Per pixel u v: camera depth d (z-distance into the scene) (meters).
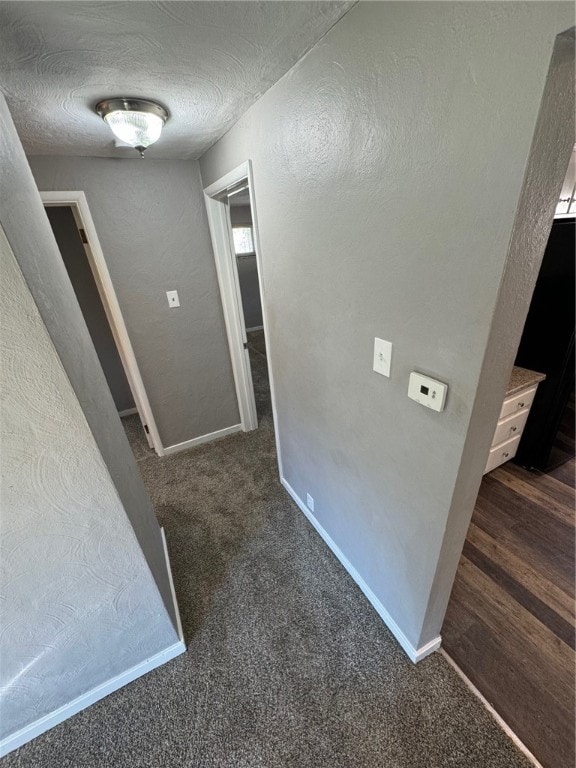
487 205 0.63
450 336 0.79
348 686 1.26
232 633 1.46
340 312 1.16
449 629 1.41
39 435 0.84
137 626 1.24
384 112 0.78
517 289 0.69
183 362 2.57
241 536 1.94
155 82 1.09
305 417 1.66
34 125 1.35
